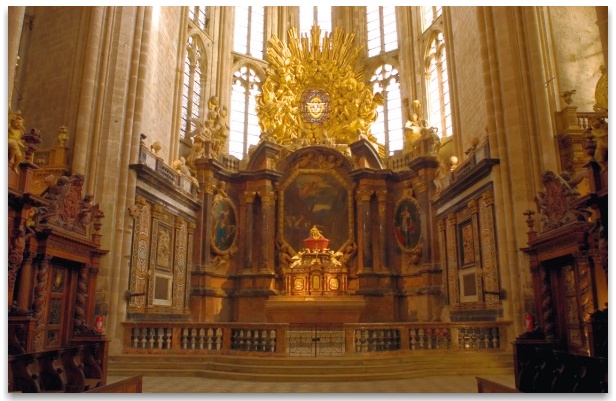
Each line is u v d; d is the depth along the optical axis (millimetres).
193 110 25234
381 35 28984
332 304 19703
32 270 11508
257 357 13062
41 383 7805
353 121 26328
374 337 13625
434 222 21938
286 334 13375
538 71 16141
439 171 21891
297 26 30281
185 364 13391
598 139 9406
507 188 15867
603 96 15617
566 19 17359
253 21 29594
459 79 21500
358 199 24234
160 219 18906
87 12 16969
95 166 15781
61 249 12188
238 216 24281
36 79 16969
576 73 16828
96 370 10359
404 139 25531
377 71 28797
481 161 16688
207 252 22219
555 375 8148
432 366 13336
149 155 18125
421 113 25609
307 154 25297
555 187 12625
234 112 27656
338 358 12781
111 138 16266
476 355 13992
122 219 16094
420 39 26562
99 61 16609
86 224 13422
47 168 15141
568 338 12562
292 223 24562
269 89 27016
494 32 17234
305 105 26984
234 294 23094
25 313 9617
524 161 15633
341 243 24234
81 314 13031
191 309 21312
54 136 16062
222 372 12797
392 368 12781
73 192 12883
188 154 24031
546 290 13102
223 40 27219
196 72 25719
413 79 26594
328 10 30516
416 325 14172
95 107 16234
